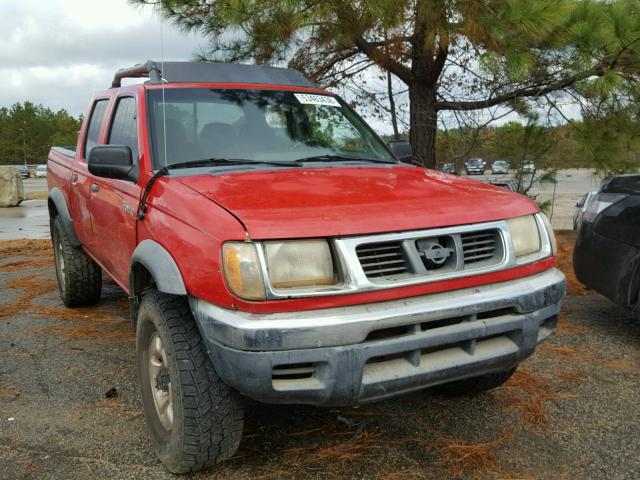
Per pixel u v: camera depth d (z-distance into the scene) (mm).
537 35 6746
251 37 8016
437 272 2795
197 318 2746
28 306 6266
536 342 3021
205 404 2779
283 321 2512
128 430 3479
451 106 9047
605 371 4219
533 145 9086
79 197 5105
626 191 4910
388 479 2914
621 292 4773
